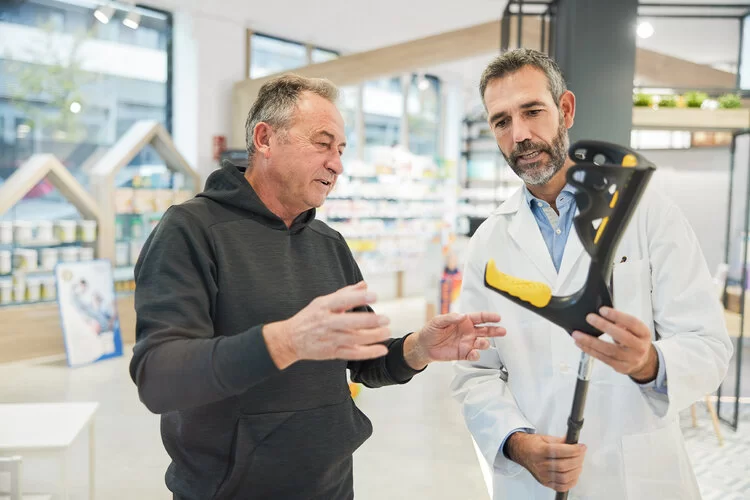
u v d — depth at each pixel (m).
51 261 6.07
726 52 5.84
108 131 7.52
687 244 1.37
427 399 4.96
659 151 5.50
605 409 1.32
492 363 1.57
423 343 1.38
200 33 7.85
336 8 9.05
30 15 6.79
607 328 0.93
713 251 5.54
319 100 1.37
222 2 7.96
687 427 4.03
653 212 1.40
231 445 1.28
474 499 3.23
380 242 9.99
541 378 1.40
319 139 1.36
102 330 5.92
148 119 7.90
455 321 1.34
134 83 7.71
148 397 1.07
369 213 9.77
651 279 1.38
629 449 1.30
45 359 5.84
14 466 2.14
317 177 1.37
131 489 3.23
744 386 4.87
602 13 3.37
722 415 4.27
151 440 3.89
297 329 0.95
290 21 8.59
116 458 3.61
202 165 7.98
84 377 5.29
